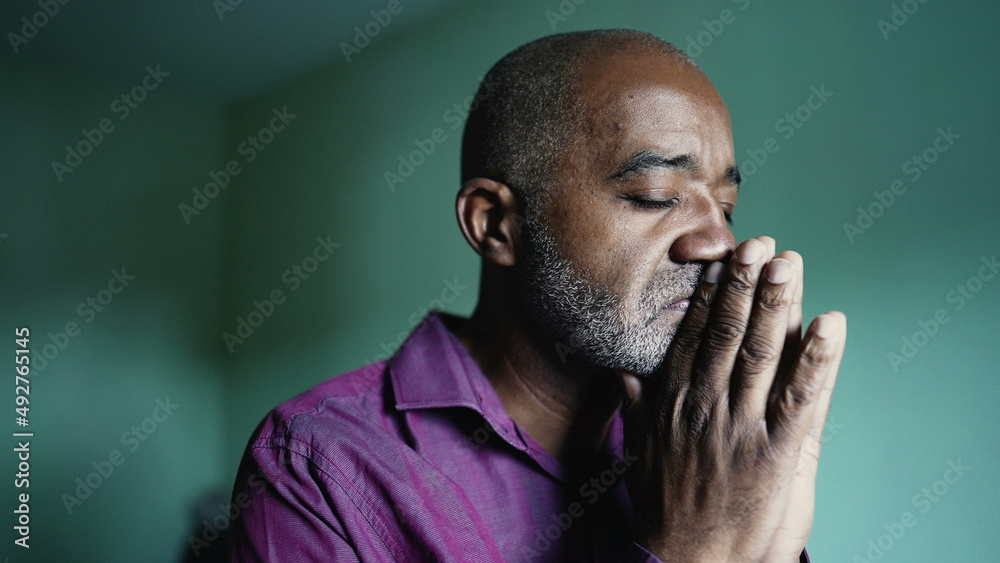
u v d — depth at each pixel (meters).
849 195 1.68
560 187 0.71
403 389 0.79
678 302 0.67
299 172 3.28
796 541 0.67
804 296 1.76
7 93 3.05
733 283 0.61
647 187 0.67
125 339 3.34
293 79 3.35
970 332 1.50
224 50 3.05
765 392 0.62
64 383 3.15
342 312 3.01
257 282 3.48
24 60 3.09
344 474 0.70
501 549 0.72
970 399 1.49
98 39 2.95
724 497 0.62
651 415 0.68
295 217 3.27
